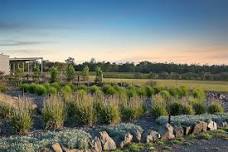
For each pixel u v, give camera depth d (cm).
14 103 1070
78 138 739
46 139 729
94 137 780
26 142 711
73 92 1612
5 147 678
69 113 1030
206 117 1064
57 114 930
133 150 772
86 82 2691
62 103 1028
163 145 823
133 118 1065
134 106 1091
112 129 856
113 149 771
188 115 1120
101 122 990
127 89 1881
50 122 918
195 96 1808
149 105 1314
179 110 1194
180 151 779
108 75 4644
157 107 1121
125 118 1059
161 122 984
